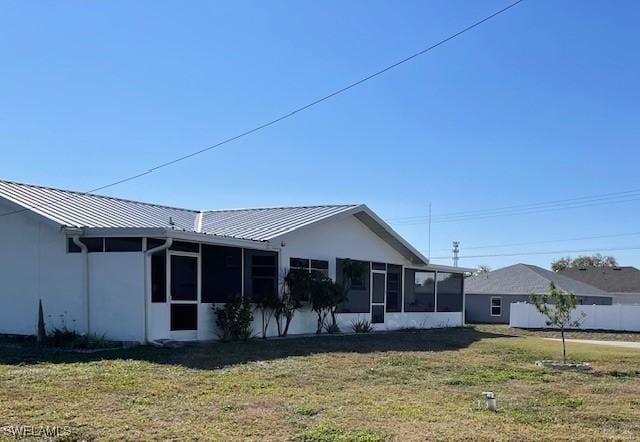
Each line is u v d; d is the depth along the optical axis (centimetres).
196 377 1045
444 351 1656
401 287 2606
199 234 1506
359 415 811
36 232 1554
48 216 1481
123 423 726
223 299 1669
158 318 1462
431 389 1058
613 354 1762
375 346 1672
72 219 1517
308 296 1908
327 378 1109
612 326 3241
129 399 852
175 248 1522
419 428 751
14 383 935
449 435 722
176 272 1527
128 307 1438
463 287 3144
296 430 723
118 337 1441
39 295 1535
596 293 4400
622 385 1198
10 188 1695
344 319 2194
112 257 1462
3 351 1309
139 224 1625
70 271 1502
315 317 2055
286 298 1858
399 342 1834
